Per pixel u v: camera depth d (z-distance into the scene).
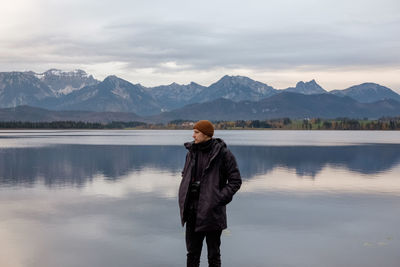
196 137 7.22
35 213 16.56
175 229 13.97
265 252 11.42
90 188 23.64
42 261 10.56
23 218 15.66
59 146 76.06
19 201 19.38
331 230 13.91
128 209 17.41
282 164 39.47
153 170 33.88
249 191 22.55
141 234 13.30
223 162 7.18
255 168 35.44
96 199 19.95
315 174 30.75
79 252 11.35
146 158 47.59
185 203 7.07
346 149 66.38
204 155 7.25
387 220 15.46
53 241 12.44
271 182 26.30
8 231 13.67
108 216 16.02
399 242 12.41
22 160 43.94
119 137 148.00
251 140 115.12
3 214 16.41
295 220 15.47
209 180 7.05
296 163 40.56
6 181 26.81
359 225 14.69
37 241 12.43
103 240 12.60
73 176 29.55
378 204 18.73
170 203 18.86
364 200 19.80
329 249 11.69
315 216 16.11
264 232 13.67
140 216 16.00
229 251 11.52
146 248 11.75
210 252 7.32
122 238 12.80
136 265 10.31
